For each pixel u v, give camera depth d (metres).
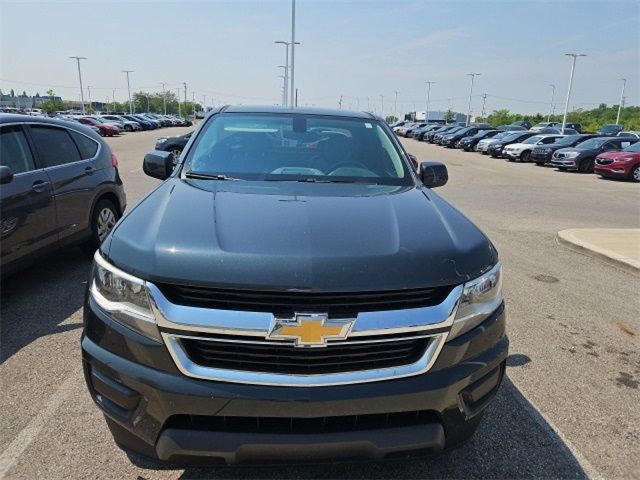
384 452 1.92
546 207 11.24
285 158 3.27
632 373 3.53
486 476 2.42
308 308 1.84
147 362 1.88
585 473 2.47
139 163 17.23
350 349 1.88
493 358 2.12
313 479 2.34
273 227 2.14
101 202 5.64
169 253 1.93
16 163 4.35
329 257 1.93
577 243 7.07
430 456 2.04
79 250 6.00
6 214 4.05
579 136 24.25
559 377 3.43
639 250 6.66
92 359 2.00
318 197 2.65
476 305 2.06
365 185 3.05
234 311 1.83
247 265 1.87
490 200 12.15
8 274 4.18
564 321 4.43
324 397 1.85
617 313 4.65
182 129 57.25
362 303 1.88
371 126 3.76
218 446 1.85
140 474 2.35
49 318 4.06
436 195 2.98
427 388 1.93
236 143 3.37
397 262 1.96
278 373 1.85
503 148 28.64
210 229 2.11
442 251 2.08
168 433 1.88
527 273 5.89
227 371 1.85
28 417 2.75
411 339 1.92
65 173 4.91
